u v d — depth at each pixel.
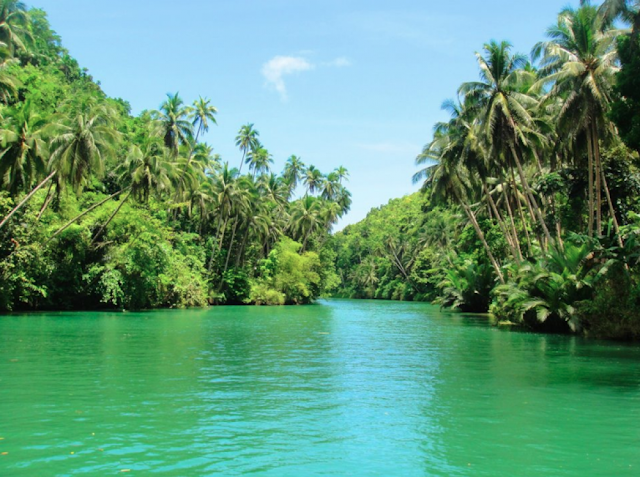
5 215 35.78
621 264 25.42
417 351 20.69
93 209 45.03
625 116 23.08
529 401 11.67
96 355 17.94
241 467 7.36
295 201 86.94
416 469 7.35
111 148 36.94
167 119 57.16
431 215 88.50
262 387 13.03
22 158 32.88
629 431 9.29
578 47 28.59
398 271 108.62
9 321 31.33
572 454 8.02
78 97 58.09
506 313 35.56
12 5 55.53
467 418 10.18
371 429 9.36
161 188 45.53
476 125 34.94
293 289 75.62
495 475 7.15
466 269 53.03
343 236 135.75
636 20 22.22
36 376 13.90
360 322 38.12
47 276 40.28
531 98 32.72
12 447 8.09
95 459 7.57
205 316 41.22
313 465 7.49
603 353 20.22
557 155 37.03
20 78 51.16
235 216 67.94
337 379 14.30
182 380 13.75
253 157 81.94
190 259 59.62
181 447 8.20
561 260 29.27
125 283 44.34
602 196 35.12
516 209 48.81
